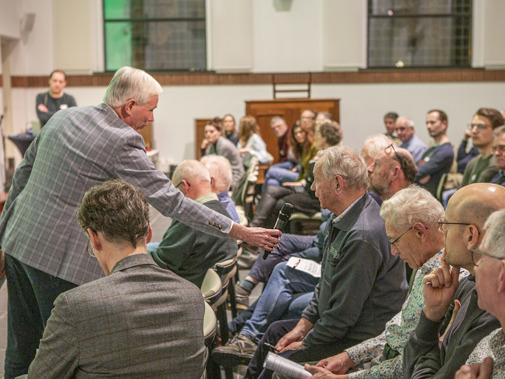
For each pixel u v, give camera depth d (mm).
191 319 1646
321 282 2648
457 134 10773
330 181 2486
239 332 3484
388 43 10820
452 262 1641
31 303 2664
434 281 1700
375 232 2426
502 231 1234
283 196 5777
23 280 2629
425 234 1964
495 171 4547
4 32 9625
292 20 10555
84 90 10586
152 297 1603
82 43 10500
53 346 1550
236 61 10562
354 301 2432
